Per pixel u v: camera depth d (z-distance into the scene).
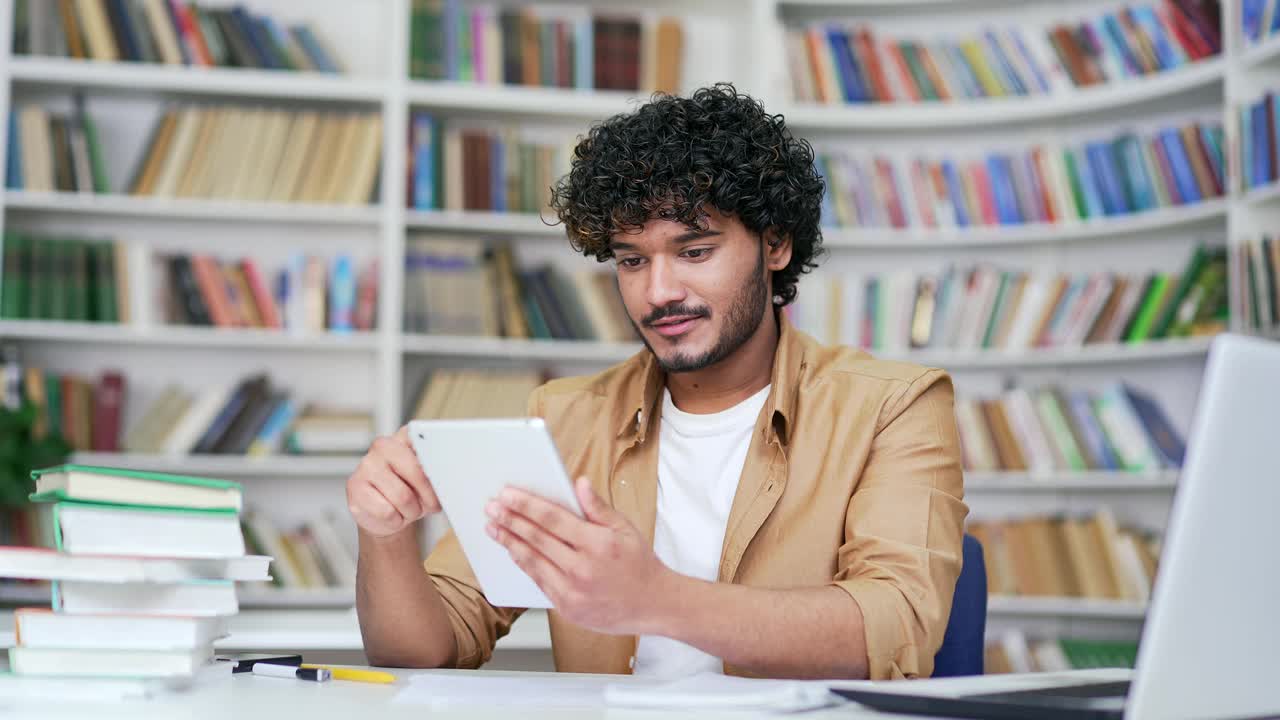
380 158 3.52
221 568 1.01
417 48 3.55
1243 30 3.14
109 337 3.38
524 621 2.37
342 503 3.66
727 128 1.32
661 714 0.85
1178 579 0.69
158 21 3.47
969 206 3.59
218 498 1.02
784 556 1.29
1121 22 3.46
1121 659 3.31
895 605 1.07
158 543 0.98
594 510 0.88
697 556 1.34
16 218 3.54
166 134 3.46
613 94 3.60
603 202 1.29
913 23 3.82
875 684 0.92
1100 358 3.46
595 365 3.78
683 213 1.24
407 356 3.70
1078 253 3.67
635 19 3.65
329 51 3.74
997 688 0.90
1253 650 0.72
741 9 3.83
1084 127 3.68
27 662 0.91
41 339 3.54
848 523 1.26
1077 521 3.43
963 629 1.47
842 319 3.53
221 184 3.47
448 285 3.52
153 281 3.43
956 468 1.31
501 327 3.55
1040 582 3.40
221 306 3.45
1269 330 2.89
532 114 3.73
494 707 0.87
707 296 1.27
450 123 3.75
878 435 1.32
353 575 3.46
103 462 3.37
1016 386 3.70
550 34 3.62
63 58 3.48
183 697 0.91
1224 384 0.70
